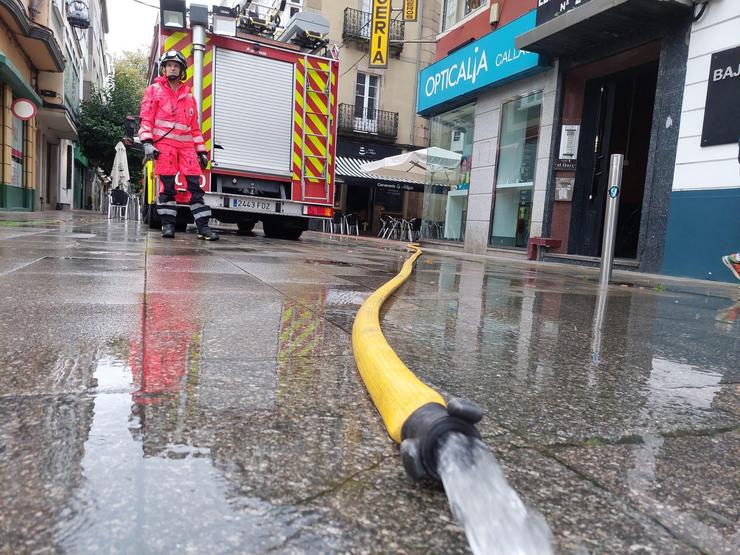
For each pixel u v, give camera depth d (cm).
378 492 93
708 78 708
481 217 1187
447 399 148
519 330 263
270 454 105
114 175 2273
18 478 90
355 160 2288
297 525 82
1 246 507
